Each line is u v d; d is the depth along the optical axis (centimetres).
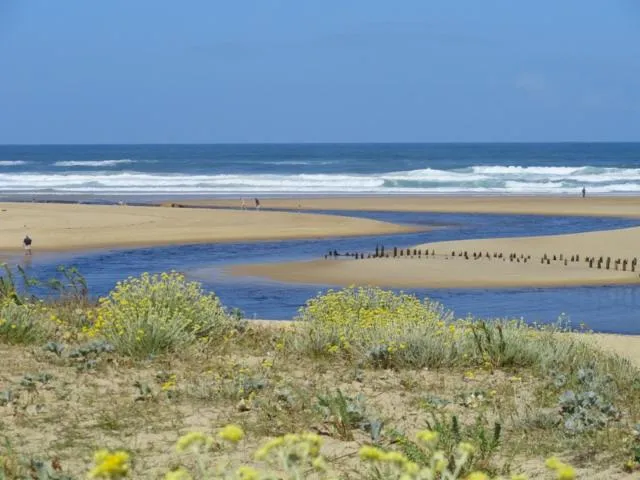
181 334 1341
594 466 827
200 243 4756
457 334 1387
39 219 5703
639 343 1730
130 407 1003
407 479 466
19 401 1016
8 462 787
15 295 1609
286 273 3616
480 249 4166
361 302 1717
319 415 967
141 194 8800
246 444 870
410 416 1005
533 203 7719
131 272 3709
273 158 19650
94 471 416
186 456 827
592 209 7156
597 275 3459
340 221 5844
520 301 2945
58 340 1392
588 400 1016
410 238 5125
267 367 1229
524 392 1134
